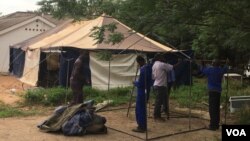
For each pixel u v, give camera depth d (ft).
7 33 101.04
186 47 58.95
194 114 43.42
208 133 34.45
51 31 78.23
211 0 21.68
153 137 32.32
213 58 40.04
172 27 24.50
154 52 58.65
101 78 58.85
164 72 38.78
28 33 103.45
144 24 24.89
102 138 31.76
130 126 36.55
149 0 23.32
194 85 65.21
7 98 52.21
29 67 72.54
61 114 33.88
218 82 35.37
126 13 25.50
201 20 23.88
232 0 21.88
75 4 28.04
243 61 41.29
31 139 30.71
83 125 32.55
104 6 27.89
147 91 34.40
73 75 40.86
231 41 23.34
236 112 43.29
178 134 33.81
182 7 22.86
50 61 62.75
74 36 63.67
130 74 60.54
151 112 43.78
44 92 50.26
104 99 51.49
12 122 37.32
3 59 100.73
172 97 55.16
